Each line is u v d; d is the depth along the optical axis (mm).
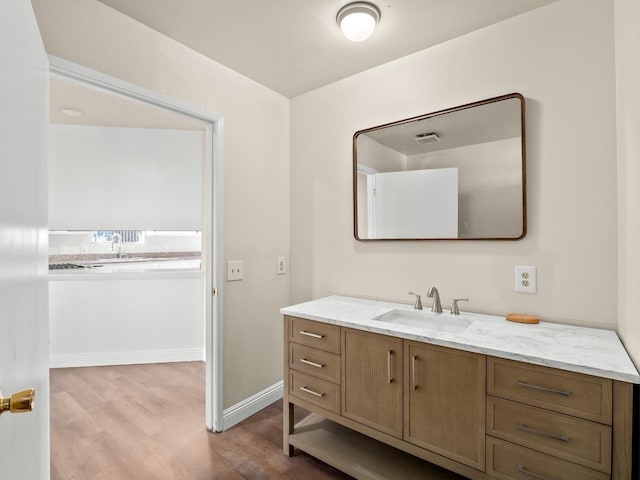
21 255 799
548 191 1553
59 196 3102
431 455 1351
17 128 773
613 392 1001
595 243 1446
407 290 1979
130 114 2924
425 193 1895
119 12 1589
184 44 1854
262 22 1678
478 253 1741
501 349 1186
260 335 2309
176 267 3547
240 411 2137
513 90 1638
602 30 1433
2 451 652
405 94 1981
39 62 1014
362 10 1548
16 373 757
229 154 2100
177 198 3375
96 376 2834
